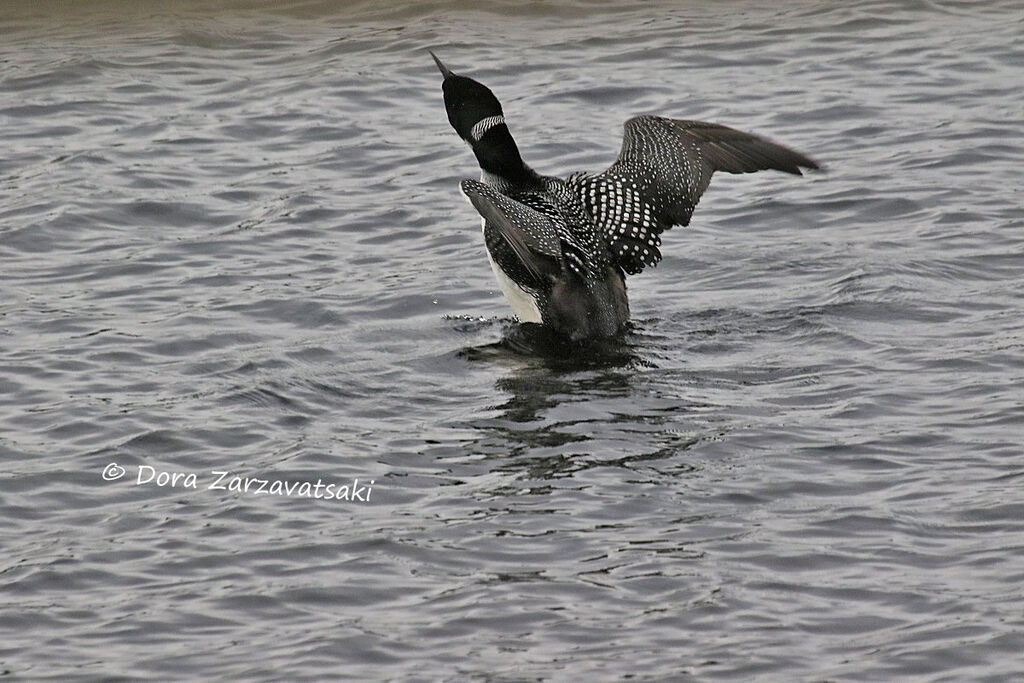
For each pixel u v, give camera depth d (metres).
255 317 14.88
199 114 20.38
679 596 9.90
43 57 22.05
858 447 11.84
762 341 14.08
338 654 9.34
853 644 9.37
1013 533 10.52
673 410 12.65
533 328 14.48
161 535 10.79
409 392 13.19
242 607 9.90
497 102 14.54
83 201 17.69
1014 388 12.74
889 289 14.95
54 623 9.74
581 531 10.71
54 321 14.71
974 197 17.31
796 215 17.23
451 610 9.80
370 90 21.09
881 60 21.72
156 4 24.23
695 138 14.18
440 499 11.23
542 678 9.07
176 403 12.91
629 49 22.31
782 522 10.78
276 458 11.91
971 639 9.35
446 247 16.73
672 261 16.16
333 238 16.98
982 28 22.78
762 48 22.30
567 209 14.28
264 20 23.69
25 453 12.00
